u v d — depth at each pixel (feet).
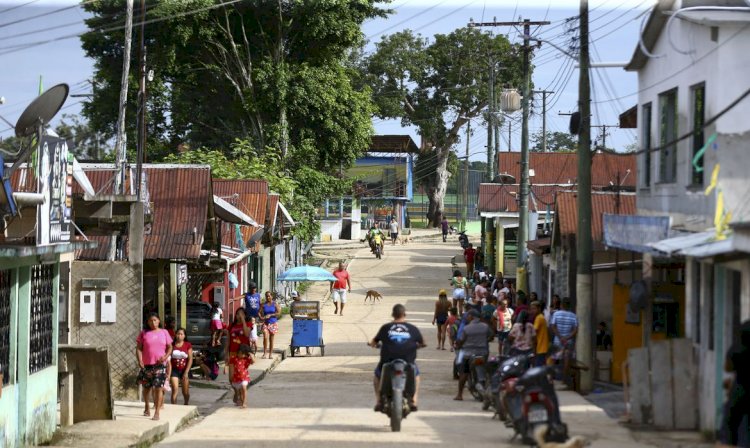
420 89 285.02
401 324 53.52
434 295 159.63
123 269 68.59
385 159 296.92
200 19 147.23
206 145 170.30
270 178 143.74
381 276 185.16
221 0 148.87
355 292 163.22
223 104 166.30
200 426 56.08
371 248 219.20
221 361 96.48
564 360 66.69
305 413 62.54
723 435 37.17
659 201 59.98
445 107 284.82
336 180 166.71
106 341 68.59
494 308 98.78
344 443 47.32
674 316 68.74
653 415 49.01
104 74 152.46
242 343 71.20
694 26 54.29
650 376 49.34
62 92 46.03
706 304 46.88
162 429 53.16
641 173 64.49
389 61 278.46
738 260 40.47
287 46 157.79
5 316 45.93
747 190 50.11
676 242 45.16
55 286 52.49
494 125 198.49
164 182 86.89
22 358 47.47
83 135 80.23
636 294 59.41
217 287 103.55
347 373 89.76
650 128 63.26
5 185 42.01
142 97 77.97
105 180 87.61
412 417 59.52
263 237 131.44
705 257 42.29
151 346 57.00
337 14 153.99
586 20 67.97
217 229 92.94
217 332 88.22
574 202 96.84
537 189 154.51
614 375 70.08
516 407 45.88
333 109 160.35
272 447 46.44
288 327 129.49
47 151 48.70
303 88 155.74
